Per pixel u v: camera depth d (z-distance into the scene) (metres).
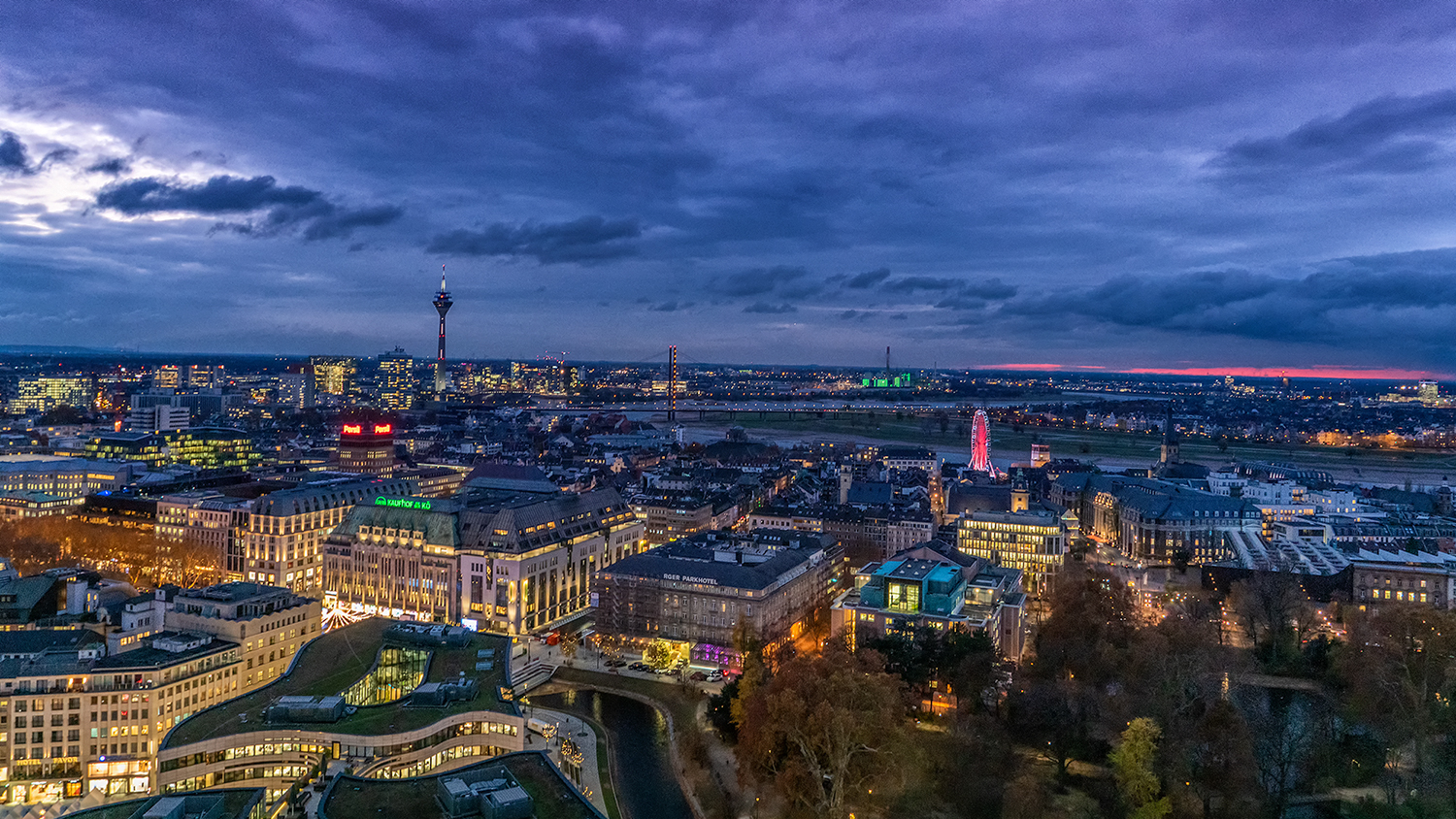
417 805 191.38
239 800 197.12
